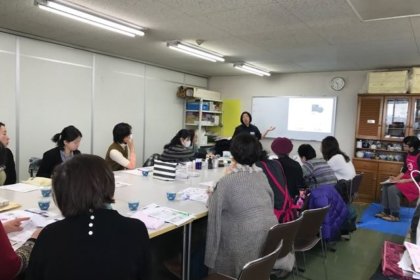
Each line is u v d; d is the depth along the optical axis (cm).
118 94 553
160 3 289
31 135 434
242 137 206
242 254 189
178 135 408
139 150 602
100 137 528
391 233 405
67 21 353
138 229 106
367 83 572
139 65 587
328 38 389
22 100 422
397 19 310
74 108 485
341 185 354
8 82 406
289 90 670
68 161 105
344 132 616
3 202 192
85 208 100
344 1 270
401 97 530
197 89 665
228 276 186
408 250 136
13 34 405
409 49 430
